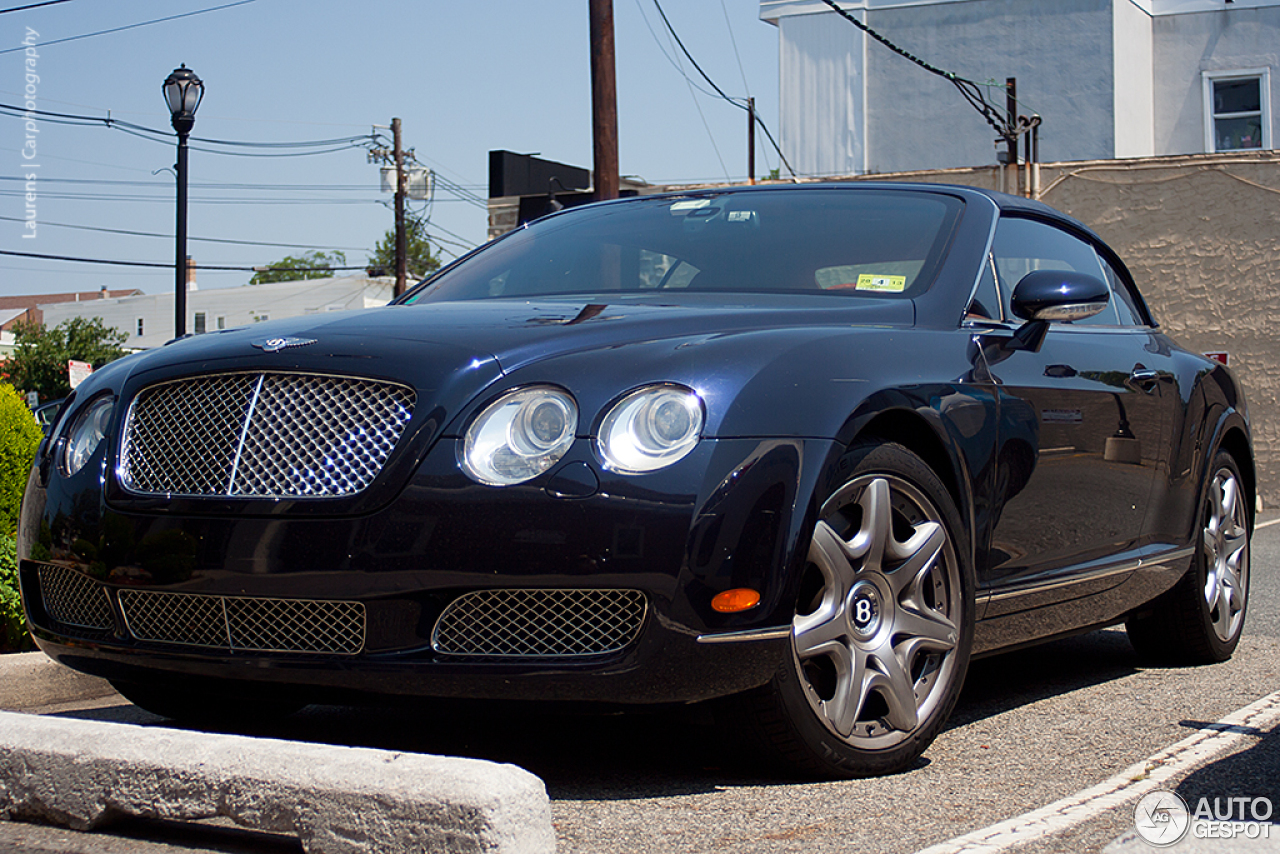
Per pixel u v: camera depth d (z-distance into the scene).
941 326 3.47
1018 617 3.62
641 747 3.28
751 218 4.10
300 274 84.75
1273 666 4.77
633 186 18.72
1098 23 20.75
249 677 2.79
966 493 3.26
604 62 13.13
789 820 2.60
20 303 93.31
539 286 4.01
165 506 2.86
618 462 2.63
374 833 2.14
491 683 2.63
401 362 2.81
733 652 2.65
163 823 2.43
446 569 2.62
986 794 2.81
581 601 2.64
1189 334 15.21
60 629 3.14
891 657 3.02
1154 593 4.39
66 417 3.23
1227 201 15.06
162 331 73.56
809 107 22.38
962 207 4.02
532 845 2.13
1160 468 4.33
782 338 2.98
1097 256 4.70
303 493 2.75
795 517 2.72
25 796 2.46
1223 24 21.59
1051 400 3.68
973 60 21.45
